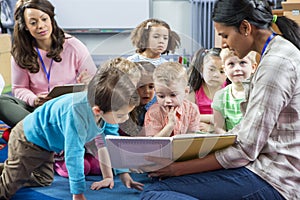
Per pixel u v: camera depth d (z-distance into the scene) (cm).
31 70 227
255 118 123
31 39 226
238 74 178
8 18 437
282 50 123
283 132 127
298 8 268
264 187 126
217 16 128
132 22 474
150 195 129
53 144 163
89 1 471
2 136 254
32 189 189
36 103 222
